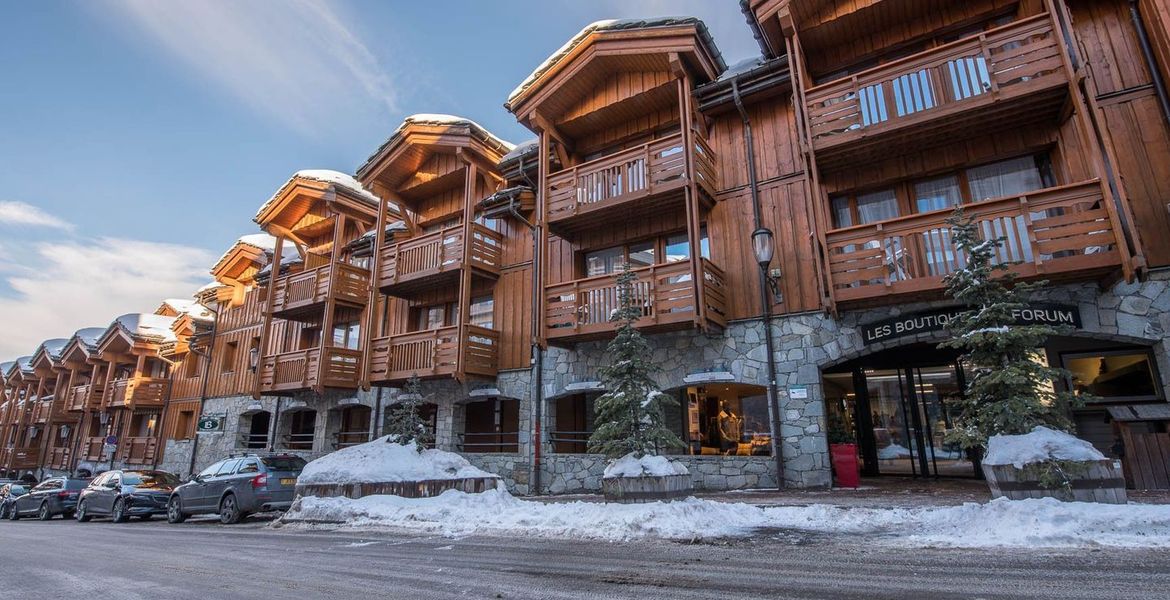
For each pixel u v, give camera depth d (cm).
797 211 1161
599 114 1434
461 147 1620
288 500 1239
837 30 1166
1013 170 1018
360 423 1933
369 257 2108
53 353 3694
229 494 1251
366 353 1716
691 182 1161
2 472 3938
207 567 655
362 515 1023
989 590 407
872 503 816
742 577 483
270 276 2214
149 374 3066
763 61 1304
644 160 1252
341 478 1130
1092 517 569
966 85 990
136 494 1548
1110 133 904
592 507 855
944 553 538
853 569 493
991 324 709
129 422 2919
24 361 4219
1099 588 400
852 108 1035
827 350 1076
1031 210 859
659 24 1252
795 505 823
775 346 1129
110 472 1719
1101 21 952
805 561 536
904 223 956
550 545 703
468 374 1480
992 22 1080
